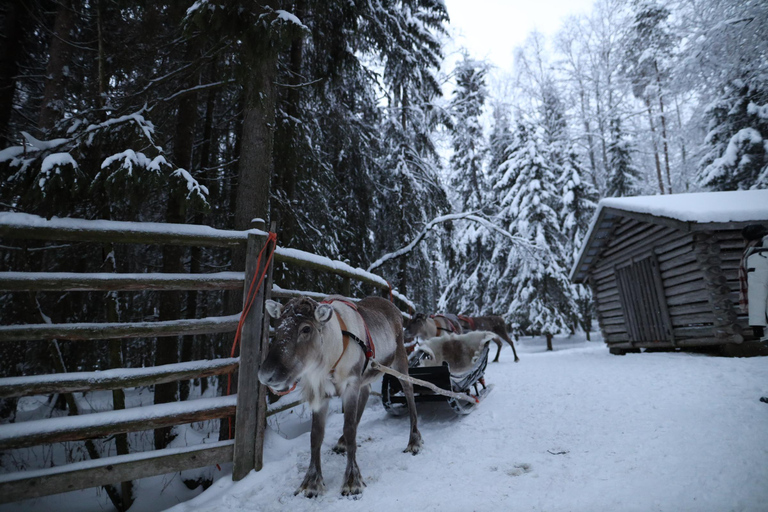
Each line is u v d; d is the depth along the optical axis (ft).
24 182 12.11
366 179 35.17
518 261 57.11
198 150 26.84
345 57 24.89
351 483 10.59
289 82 25.25
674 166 89.86
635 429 12.79
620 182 73.61
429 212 42.11
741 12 45.85
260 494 10.93
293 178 24.29
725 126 52.08
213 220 23.76
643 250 28.66
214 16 14.49
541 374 23.97
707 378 17.47
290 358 8.86
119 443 12.26
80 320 20.36
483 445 13.30
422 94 42.75
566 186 64.90
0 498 8.81
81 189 12.32
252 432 12.06
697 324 24.62
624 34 80.23
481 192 63.00
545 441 13.00
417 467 12.11
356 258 32.45
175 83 20.45
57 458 14.53
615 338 32.94
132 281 10.89
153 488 12.54
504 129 77.25
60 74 19.03
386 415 18.30
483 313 62.39
